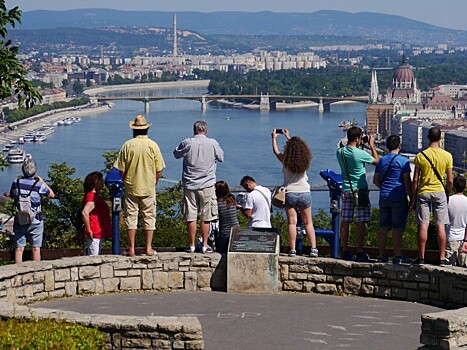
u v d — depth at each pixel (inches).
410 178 666.2
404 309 613.9
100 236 697.6
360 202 681.6
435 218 653.3
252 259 666.2
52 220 1124.5
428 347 488.7
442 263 654.5
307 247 727.7
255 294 664.4
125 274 668.1
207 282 677.9
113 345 482.3
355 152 683.4
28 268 625.6
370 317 587.2
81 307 615.2
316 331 548.7
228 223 709.3
